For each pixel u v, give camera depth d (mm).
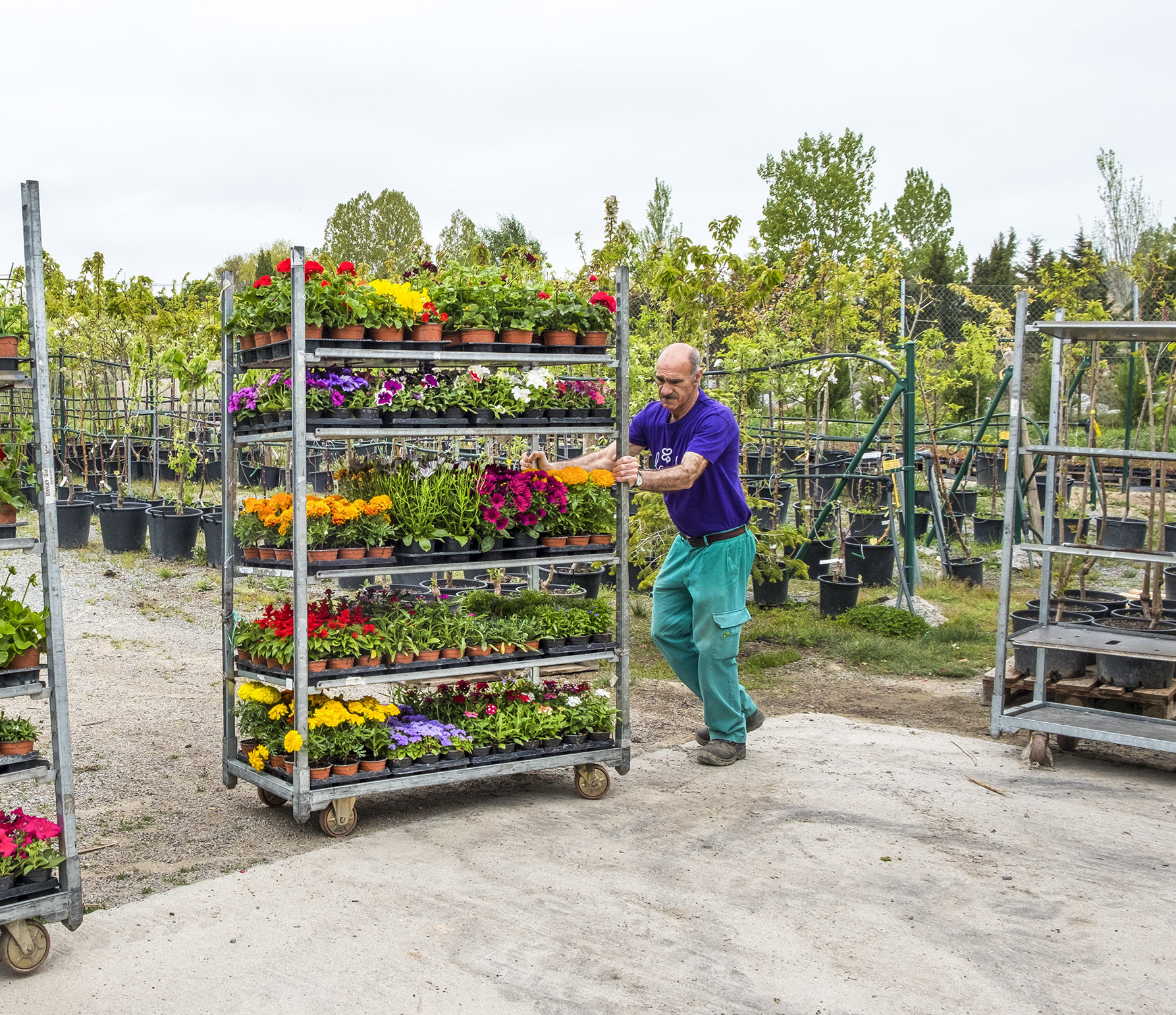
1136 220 21125
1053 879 3666
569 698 4656
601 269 9445
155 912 3283
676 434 4902
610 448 5043
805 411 11641
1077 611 6684
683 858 3824
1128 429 10117
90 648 6902
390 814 4320
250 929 3180
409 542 4266
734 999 2840
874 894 3523
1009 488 5219
